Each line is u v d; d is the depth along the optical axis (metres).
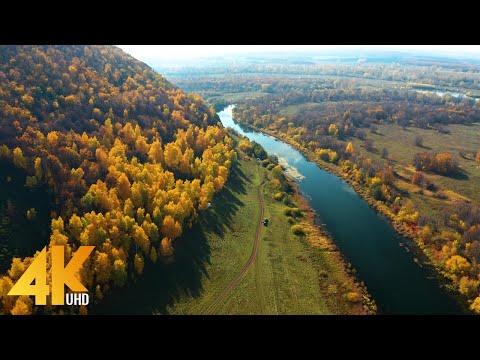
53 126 123.44
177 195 115.25
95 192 104.19
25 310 75.19
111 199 103.56
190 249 106.44
